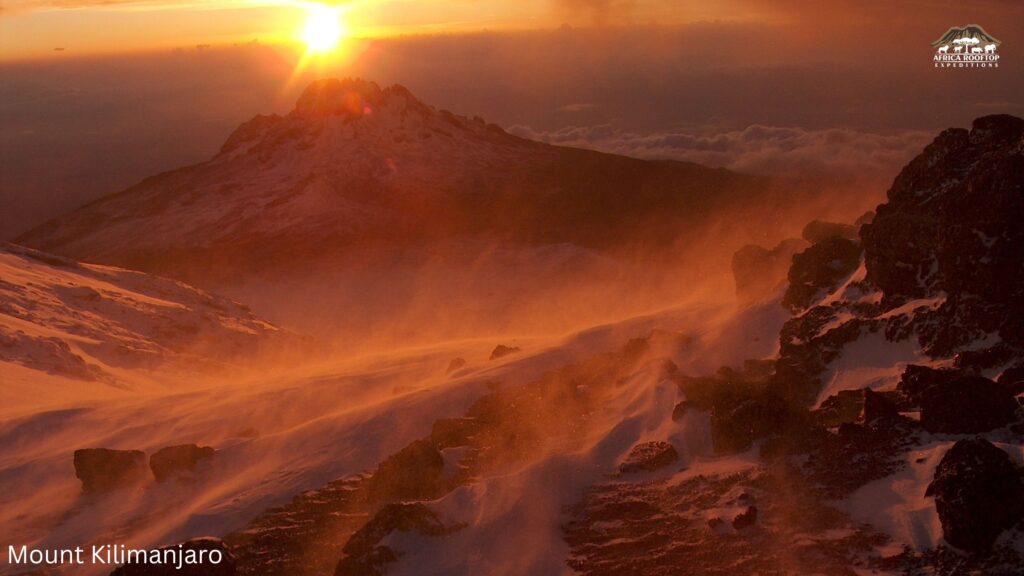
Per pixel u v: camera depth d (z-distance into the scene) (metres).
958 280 9.23
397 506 7.46
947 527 6.06
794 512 6.94
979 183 9.16
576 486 8.09
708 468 8.02
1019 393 7.88
